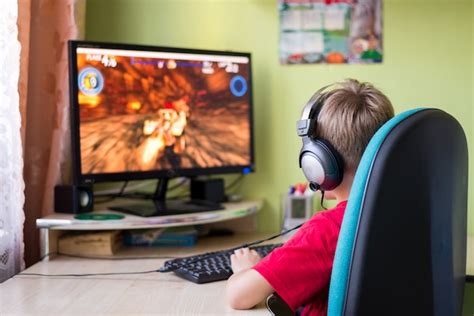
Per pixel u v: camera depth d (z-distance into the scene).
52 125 1.86
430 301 1.06
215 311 1.18
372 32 2.04
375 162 0.98
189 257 1.56
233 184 2.10
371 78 2.05
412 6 2.03
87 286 1.38
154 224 1.68
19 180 1.60
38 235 1.83
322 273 1.12
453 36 2.03
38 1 1.81
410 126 1.00
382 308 1.01
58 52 1.84
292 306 1.11
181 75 1.84
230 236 1.99
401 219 1.00
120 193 2.02
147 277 1.45
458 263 1.16
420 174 1.00
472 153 2.04
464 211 1.17
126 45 1.74
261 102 2.08
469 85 2.04
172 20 2.08
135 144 1.77
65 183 1.84
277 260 1.13
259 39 2.07
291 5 2.05
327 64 2.05
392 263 1.00
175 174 1.84
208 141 1.90
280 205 2.08
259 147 2.09
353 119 1.14
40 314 1.17
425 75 2.04
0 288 1.36
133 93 1.76
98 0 2.08
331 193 1.24
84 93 1.68
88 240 1.71
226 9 2.07
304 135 1.18
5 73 1.56
